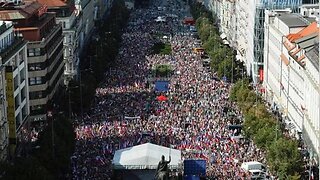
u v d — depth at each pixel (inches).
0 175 7736.2
